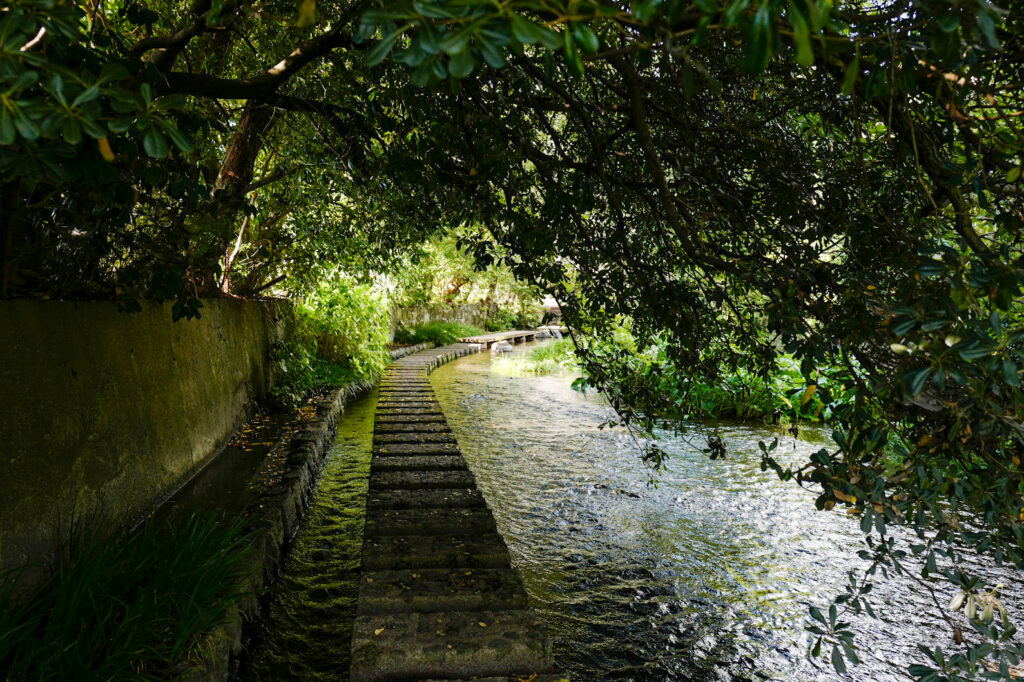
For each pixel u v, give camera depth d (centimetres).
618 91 227
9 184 260
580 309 333
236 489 461
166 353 453
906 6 100
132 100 91
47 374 287
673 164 244
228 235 382
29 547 258
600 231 305
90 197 245
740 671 320
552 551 460
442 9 75
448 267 2034
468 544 384
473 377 1487
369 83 281
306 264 816
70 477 297
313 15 80
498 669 267
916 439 143
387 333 1370
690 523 520
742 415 909
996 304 106
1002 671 124
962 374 108
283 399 816
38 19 83
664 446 773
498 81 245
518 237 289
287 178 628
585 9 78
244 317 726
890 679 315
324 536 456
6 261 285
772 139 228
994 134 130
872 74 106
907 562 443
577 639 344
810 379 160
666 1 99
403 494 489
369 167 318
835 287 171
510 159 243
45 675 189
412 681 260
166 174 218
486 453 746
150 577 264
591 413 1012
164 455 431
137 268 303
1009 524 124
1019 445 133
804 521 525
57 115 86
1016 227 134
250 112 548
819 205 208
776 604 388
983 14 80
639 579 418
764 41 75
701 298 304
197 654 231
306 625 332
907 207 186
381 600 310
